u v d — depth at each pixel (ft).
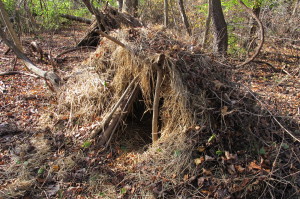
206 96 11.02
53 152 11.49
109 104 12.62
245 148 10.53
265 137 11.12
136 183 9.91
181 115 10.94
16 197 9.42
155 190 9.47
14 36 16.63
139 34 12.28
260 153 10.26
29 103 15.35
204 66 11.71
